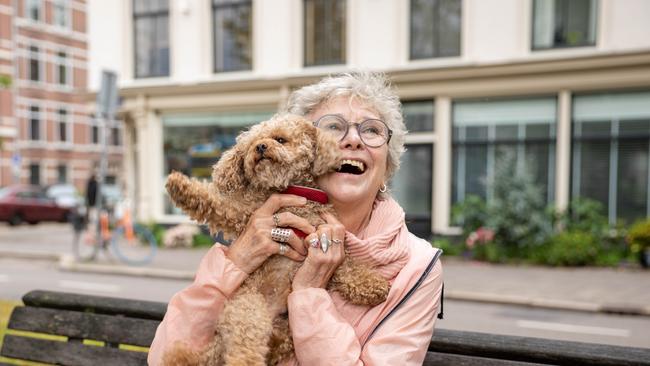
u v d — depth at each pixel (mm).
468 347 2047
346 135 1823
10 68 28047
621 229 9922
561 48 10500
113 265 10023
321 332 1613
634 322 6426
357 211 1853
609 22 10125
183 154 13641
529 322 6383
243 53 13023
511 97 10867
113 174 33781
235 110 13070
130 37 13820
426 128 11578
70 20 31266
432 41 11398
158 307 2518
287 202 1707
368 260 1760
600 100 10328
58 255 11211
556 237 9938
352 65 11844
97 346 2562
